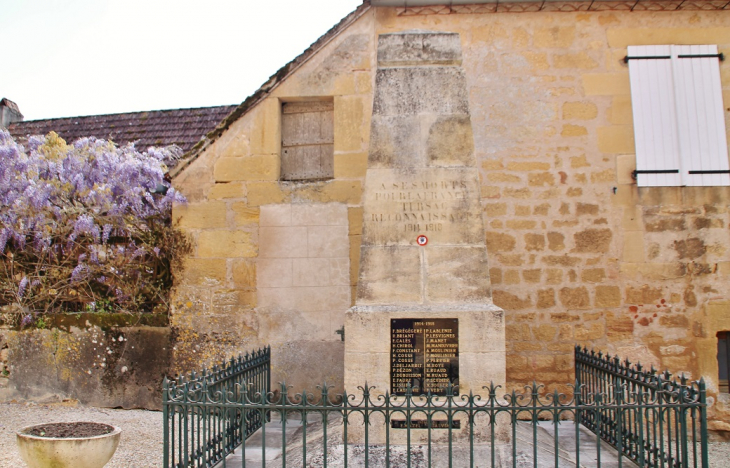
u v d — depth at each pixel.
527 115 7.75
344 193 7.77
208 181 7.98
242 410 4.90
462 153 5.68
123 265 8.12
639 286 7.46
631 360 7.38
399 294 5.46
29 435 4.93
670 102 7.70
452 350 5.32
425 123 5.73
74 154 8.27
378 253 5.53
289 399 7.54
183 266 7.90
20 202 8.04
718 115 7.67
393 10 7.97
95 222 8.13
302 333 7.65
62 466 4.80
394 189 5.62
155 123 10.92
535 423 4.56
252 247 7.82
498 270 7.56
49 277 8.13
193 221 7.94
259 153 7.94
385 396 4.61
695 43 7.79
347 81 7.93
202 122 10.73
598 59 7.79
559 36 7.84
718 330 7.33
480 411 4.78
